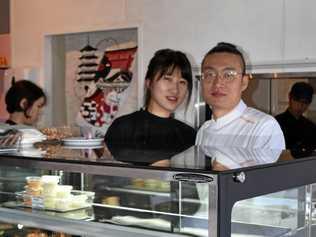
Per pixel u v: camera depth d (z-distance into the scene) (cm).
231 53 218
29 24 425
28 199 163
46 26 413
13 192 167
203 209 120
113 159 146
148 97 268
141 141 252
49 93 417
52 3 407
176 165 127
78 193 155
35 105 295
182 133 257
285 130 300
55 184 158
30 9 422
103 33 391
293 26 293
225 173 114
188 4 333
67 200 156
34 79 417
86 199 153
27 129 193
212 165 126
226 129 213
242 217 121
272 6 300
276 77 303
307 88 292
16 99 290
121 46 381
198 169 119
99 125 396
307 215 147
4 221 166
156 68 263
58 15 404
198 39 329
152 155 154
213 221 113
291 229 140
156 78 263
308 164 146
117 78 384
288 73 298
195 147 184
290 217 140
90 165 141
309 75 290
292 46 294
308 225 147
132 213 143
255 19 307
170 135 255
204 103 322
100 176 150
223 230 113
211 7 323
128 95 378
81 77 407
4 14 442
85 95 404
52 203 157
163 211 135
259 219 127
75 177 156
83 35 403
